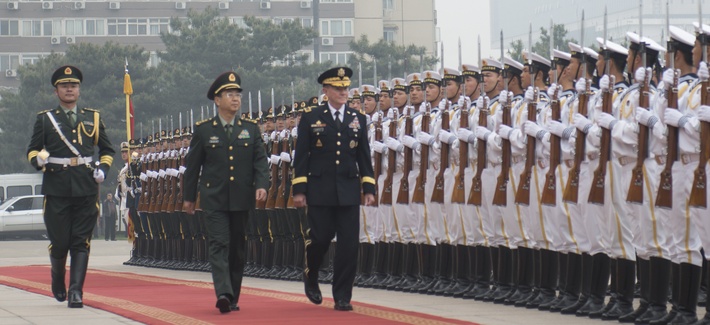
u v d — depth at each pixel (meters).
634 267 13.41
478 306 15.20
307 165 14.72
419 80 17.72
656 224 12.80
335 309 14.44
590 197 13.44
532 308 14.87
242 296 16.84
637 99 13.12
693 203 11.88
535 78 15.80
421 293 17.31
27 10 98.12
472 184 15.88
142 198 28.66
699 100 12.16
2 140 70.62
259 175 14.91
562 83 15.37
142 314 14.08
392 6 100.88
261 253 22.78
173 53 69.31
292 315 13.84
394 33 100.94
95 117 15.73
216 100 15.01
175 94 66.50
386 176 18.09
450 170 16.56
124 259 32.94
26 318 13.88
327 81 14.75
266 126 22.33
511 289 15.48
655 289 12.88
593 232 13.69
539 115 14.95
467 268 16.45
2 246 42.84
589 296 13.89
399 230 17.83
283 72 68.38
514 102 15.52
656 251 12.82
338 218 14.62
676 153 12.27
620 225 13.34
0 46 97.88
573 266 14.19
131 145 30.97
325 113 14.73
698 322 12.38
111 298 16.77
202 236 25.80
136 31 98.94
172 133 27.33
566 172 14.17
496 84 16.27
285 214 21.31
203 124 14.93
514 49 55.03
